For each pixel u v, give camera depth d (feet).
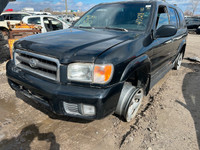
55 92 5.73
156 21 8.96
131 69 6.37
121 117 8.30
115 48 6.08
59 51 5.90
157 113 8.89
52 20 26.30
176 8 13.26
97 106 5.53
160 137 7.16
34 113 8.60
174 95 11.00
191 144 6.85
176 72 15.56
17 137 6.93
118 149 6.52
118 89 5.96
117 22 9.21
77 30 9.09
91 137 7.09
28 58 6.85
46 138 6.95
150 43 7.94
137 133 7.32
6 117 8.18
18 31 17.48
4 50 22.79
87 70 5.54
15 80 7.11
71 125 7.80
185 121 8.31
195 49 26.99
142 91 8.29
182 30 13.78
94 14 10.53
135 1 10.01
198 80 13.64
